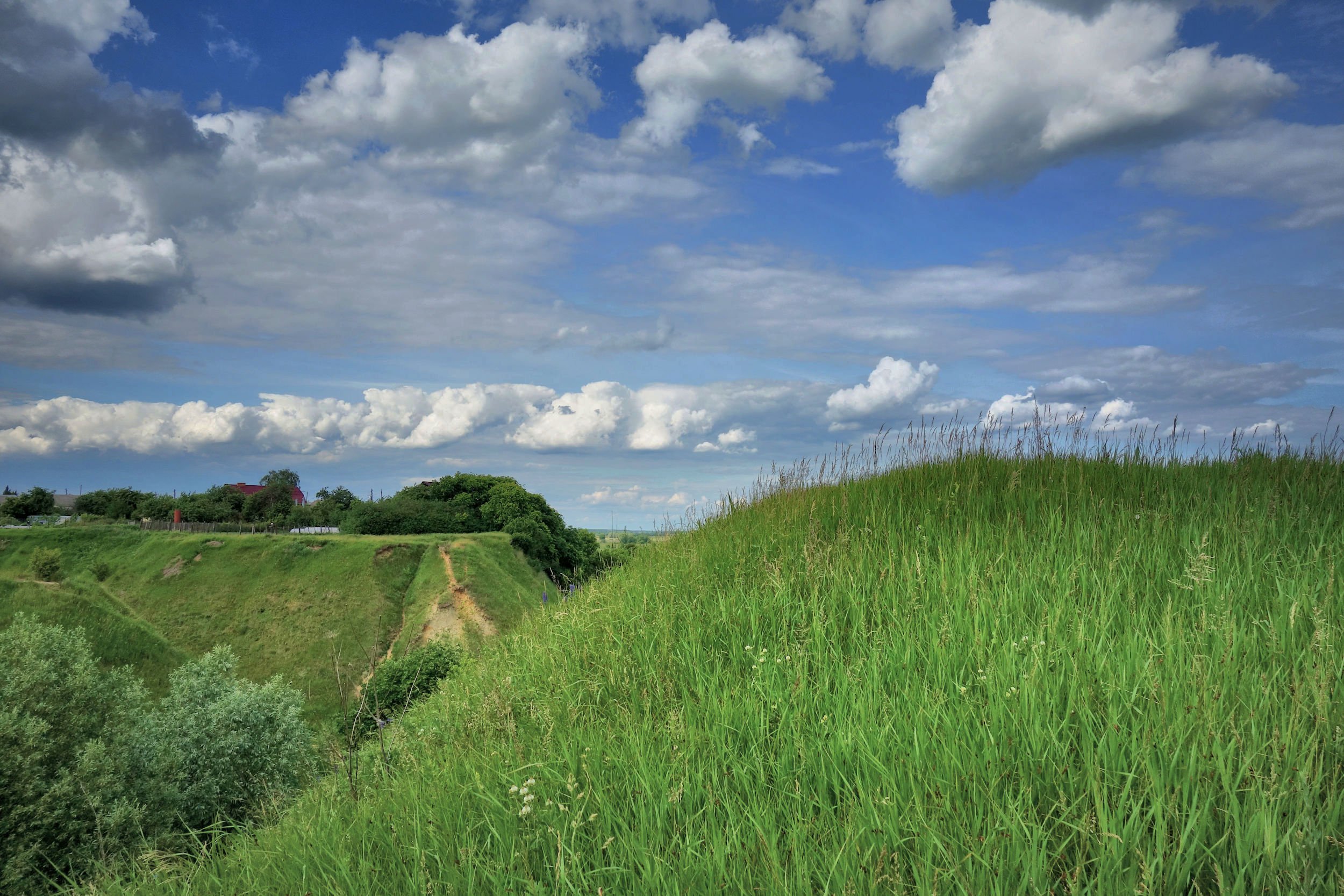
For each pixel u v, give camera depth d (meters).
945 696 4.03
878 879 2.69
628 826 3.65
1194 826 2.66
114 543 74.44
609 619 7.41
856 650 5.14
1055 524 6.86
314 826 4.82
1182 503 7.25
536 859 3.55
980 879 2.58
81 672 19.98
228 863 4.77
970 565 5.88
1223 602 4.53
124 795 17.98
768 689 4.73
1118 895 2.41
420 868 3.61
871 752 3.56
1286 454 8.61
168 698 23.67
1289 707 3.24
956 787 3.15
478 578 64.88
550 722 5.17
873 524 7.91
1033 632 4.59
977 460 9.59
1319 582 4.62
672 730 4.42
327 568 66.44
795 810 3.41
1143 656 3.99
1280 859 2.42
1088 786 2.96
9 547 71.81
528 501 82.62
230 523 102.50
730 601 6.58
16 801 15.72
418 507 80.81
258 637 59.81
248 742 20.95
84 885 5.63
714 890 2.87
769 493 10.80
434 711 7.51
